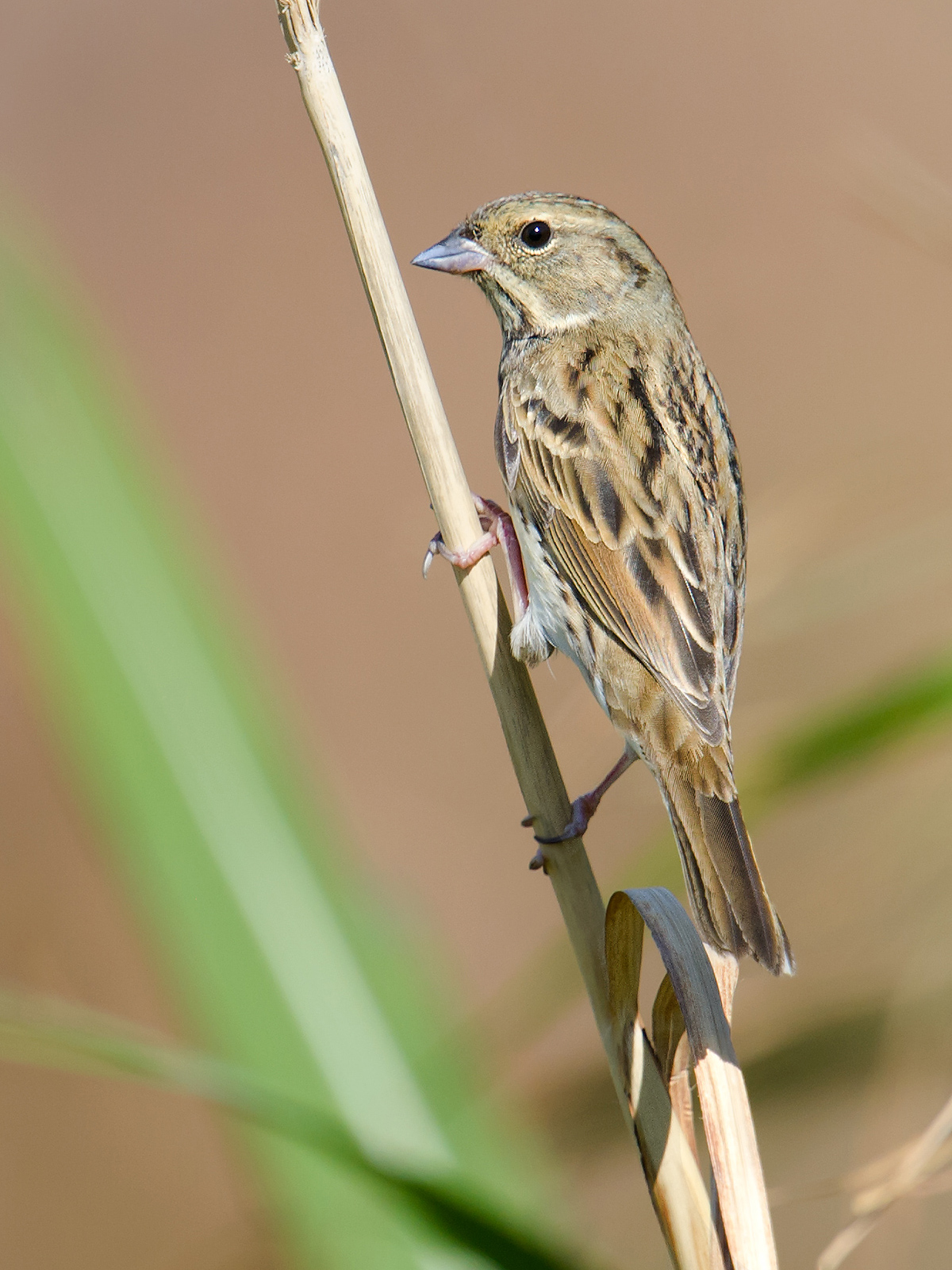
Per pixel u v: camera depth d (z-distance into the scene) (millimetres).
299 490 15164
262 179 17234
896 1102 6688
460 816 13461
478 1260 4727
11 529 5867
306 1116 4703
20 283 6406
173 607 6043
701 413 8156
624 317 8648
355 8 17234
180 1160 11562
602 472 7672
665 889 5312
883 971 6812
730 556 7641
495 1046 6477
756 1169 4863
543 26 16984
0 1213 11273
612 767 7441
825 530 7332
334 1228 5605
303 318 16359
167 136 17547
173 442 15203
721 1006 5086
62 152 17344
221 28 18422
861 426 12352
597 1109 6797
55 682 5801
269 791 5953
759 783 6621
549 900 12938
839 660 7430
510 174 15930
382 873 6207
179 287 16172
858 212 8445
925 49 16141
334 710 14102
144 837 5699
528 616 7586
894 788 6980
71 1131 11773
